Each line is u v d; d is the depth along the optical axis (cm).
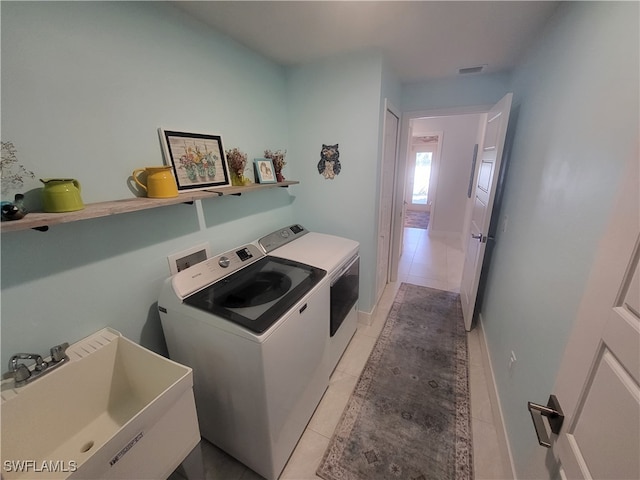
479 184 261
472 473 131
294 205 244
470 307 232
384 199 249
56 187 86
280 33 157
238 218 184
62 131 97
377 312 272
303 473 133
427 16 138
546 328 108
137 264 126
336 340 189
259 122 194
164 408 85
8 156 85
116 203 106
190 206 148
